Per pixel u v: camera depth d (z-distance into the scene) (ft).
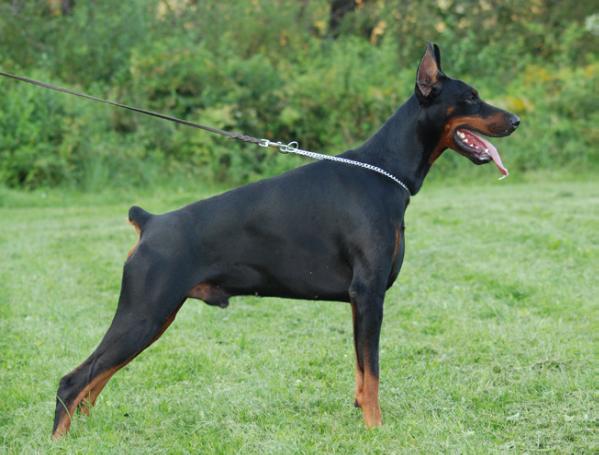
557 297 22.04
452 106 14.34
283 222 13.62
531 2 67.62
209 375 16.99
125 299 13.17
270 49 59.26
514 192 44.42
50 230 35.01
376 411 13.73
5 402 15.37
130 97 50.67
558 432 13.20
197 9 59.67
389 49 57.98
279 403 15.21
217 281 13.70
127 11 55.47
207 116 49.90
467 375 16.51
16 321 20.99
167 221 13.52
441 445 12.82
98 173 46.96
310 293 14.01
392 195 14.07
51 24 55.11
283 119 51.29
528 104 54.34
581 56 62.75
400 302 22.68
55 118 47.78
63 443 12.93
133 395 15.76
